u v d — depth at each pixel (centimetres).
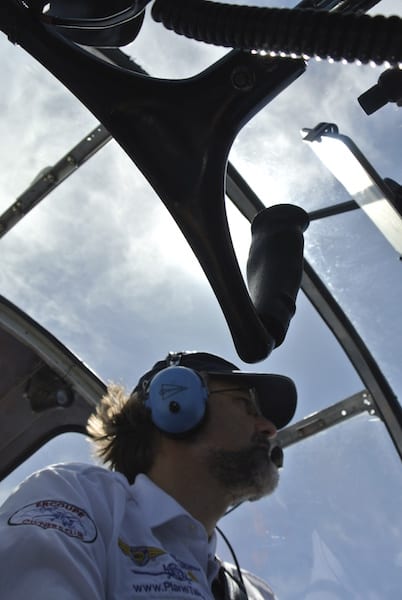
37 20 74
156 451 106
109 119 76
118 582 83
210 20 68
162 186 75
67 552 77
